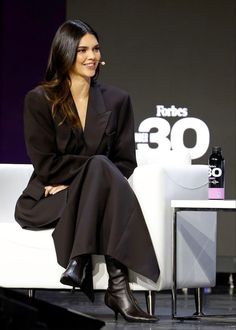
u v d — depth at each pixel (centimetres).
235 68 1058
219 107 1059
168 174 639
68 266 597
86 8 1081
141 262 609
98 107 669
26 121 666
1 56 1099
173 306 629
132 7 1073
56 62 662
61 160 661
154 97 1067
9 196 708
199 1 1065
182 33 1066
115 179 608
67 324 416
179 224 664
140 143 1067
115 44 1073
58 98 657
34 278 646
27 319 373
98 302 821
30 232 648
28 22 1099
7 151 1106
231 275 1052
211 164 650
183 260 666
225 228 1048
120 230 602
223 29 1062
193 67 1063
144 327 577
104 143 665
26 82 1102
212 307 790
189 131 1060
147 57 1069
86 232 595
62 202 644
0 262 652
